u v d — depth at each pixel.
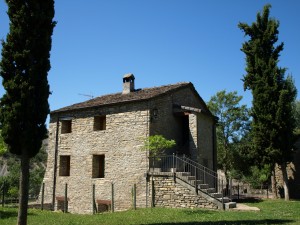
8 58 10.66
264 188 31.06
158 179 16.34
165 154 18.42
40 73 10.93
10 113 10.30
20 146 10.48
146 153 17.20
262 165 22.70
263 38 22.95
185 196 15.37
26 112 10.43
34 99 10.65
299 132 24.47
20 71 10.59
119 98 20.14
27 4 10.91
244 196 25.58
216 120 23.75
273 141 21.56
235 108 33.91
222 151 33.44
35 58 10.88
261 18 23.38
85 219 12.66
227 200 15.12
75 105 21.94
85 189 19.17
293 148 21.84
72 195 19.58
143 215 13.16
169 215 12.93
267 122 21.77
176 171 16.56
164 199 15.94
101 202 18.30
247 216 12.48
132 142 17.92
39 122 10.80
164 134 18.89
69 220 12.49
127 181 17.58
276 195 22.95
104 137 19.12
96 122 20.09
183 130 21.02
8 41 10.70
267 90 21.84
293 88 26.31
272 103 21.62
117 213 14.27
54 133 21.48
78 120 20.59
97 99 22.56
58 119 21.52
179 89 20.78
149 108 17.83
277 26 23.09
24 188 10.20
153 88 21.95
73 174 19.92
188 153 19.89
